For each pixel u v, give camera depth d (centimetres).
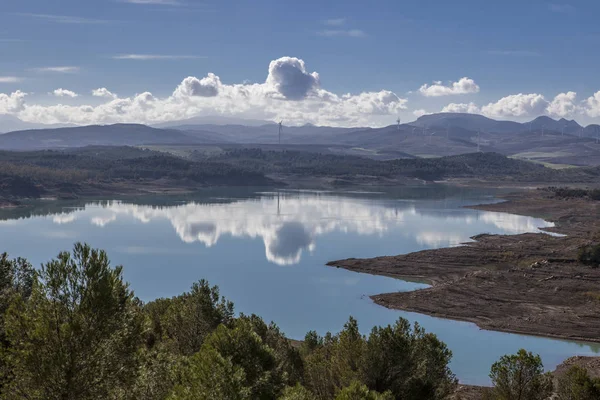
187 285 11281
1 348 2431
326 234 18775
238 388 2550
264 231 19450
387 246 16288
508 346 7625
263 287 11262
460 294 10188
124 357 2578
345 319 8962
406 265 12950
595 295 9662
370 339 3566
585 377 3641
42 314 2416
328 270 13000
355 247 16162
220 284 11519
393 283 11619
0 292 3344
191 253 15188
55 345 2392
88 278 2497
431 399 3450
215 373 2561
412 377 3428
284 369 3741
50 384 2336
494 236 17350
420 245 16375
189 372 2722
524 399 3562
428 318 9056
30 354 2352
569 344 7788
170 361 3039
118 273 2619
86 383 2406
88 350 2438
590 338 7969
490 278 10938
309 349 5234
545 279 10681
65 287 2470
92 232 18712
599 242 13150
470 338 8006
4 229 19125
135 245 16312
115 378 2516
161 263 13775
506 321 8731
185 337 4197
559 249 13625
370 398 2739
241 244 16762
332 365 3622
